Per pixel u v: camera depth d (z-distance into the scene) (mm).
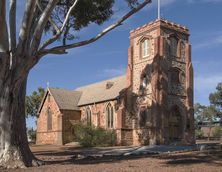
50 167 18375
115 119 50688
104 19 25156
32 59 18016
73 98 59688
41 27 18016
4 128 18625
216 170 16797
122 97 50594
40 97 79625
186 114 50000
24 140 19297
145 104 49031
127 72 51844
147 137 48031
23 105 19547
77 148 43406
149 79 49031
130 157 25016
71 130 56312
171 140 48344
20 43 17938
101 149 39375
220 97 78625
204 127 83938
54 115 57781
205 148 32594
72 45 18922
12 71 18172
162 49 48219
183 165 18875
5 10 16516
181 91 50031
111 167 18000
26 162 18969
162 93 47219
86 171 16453
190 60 51594
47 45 18500
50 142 58219
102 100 53344
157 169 17109
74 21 24031
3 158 18391
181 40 51125
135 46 52000
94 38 19062
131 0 21484
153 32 49469
